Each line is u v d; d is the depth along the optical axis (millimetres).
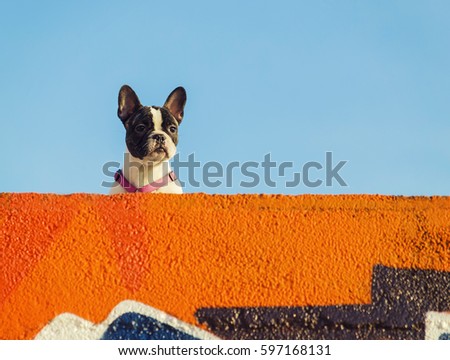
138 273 5281
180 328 5211
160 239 5352
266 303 5266
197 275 5289
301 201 5473
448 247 5414
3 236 5328
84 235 5340
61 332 5180
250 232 5387
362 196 5508
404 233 5441
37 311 5203
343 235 5414
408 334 5277
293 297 5285
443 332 5289
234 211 5430
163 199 5438
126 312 5223
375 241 5414
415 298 5328
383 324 5281
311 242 5387
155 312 5230
